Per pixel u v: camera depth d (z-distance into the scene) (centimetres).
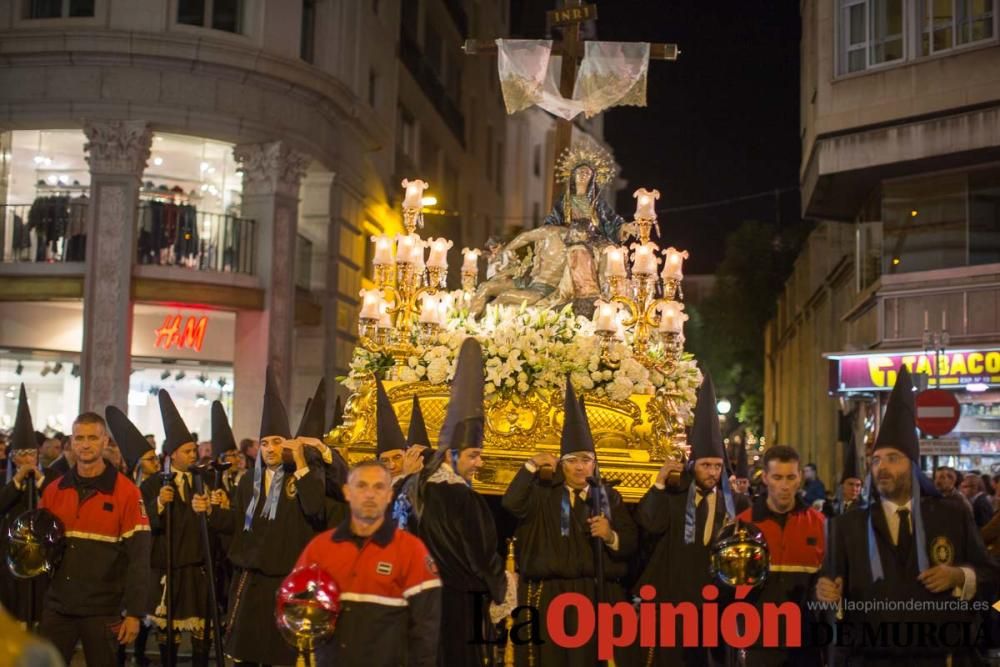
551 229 1152
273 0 2377
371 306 955
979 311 1955
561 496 771
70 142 2378
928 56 1952
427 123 3575
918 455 647
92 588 799
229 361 2452
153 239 2314
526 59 1209
